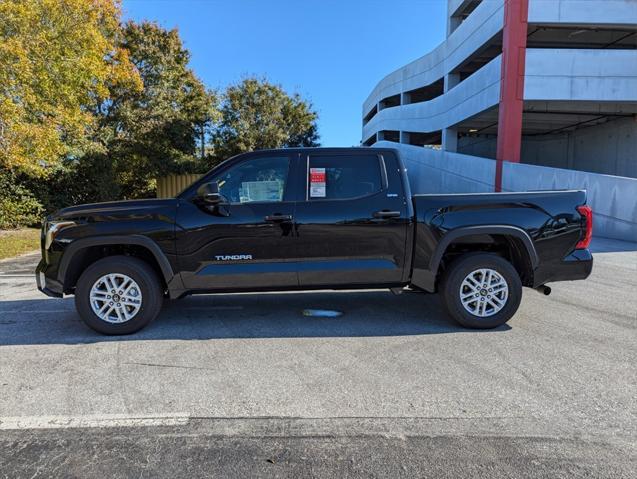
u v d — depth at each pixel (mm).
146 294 4961
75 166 17594
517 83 18141
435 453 2797
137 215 4918
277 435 3014
